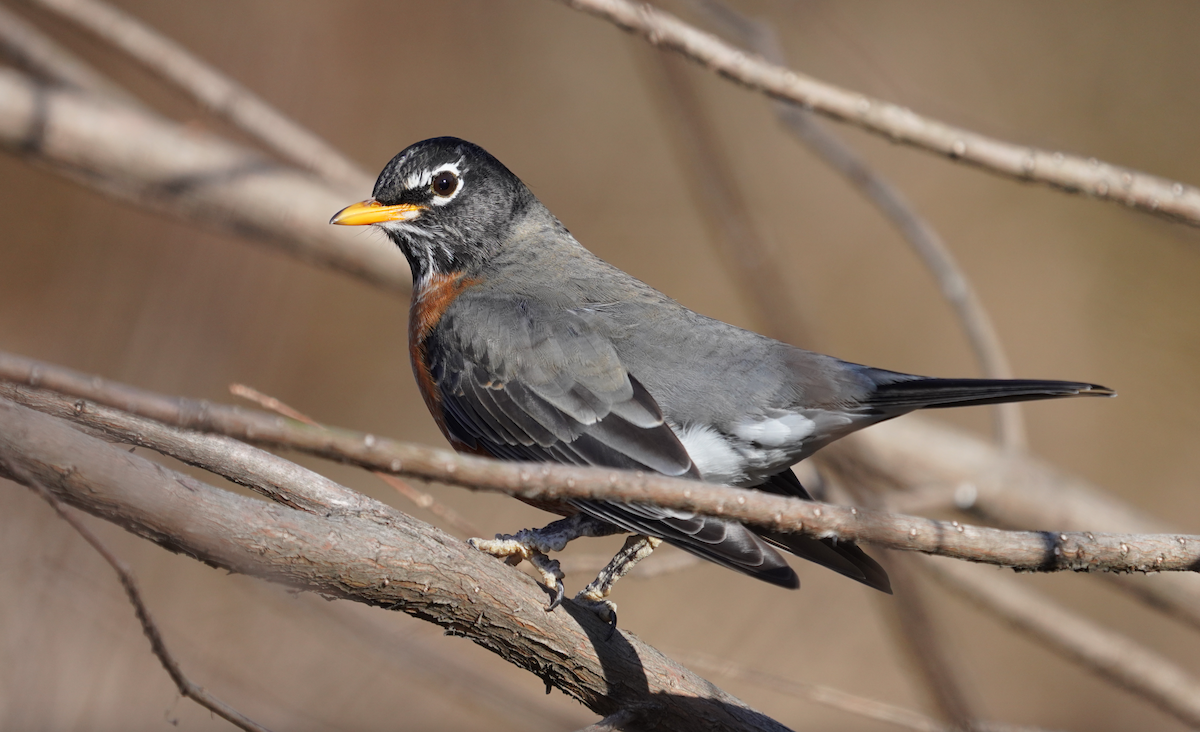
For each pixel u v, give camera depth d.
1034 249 17.23
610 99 19.70
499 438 7.64
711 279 18.14
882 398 6.91
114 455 4.92
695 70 19.31
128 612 10.29
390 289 11.94
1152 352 15.91
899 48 18.31
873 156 18.47
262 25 17.08
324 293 17.77
